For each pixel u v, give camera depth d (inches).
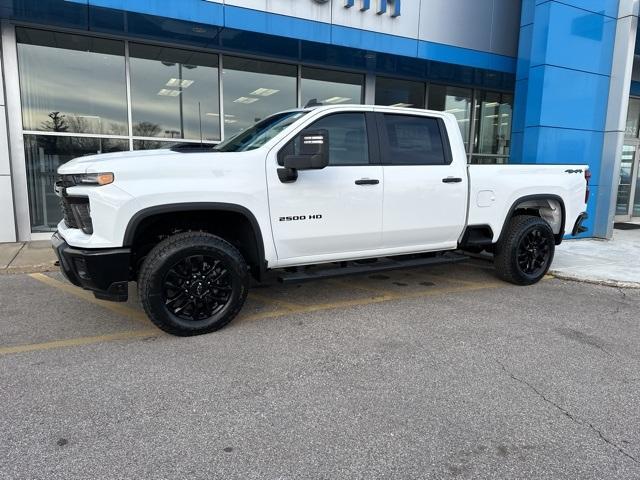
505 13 436.1
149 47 366.0
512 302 221.8
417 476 98.5
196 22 317.4
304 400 128.3
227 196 167.3
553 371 148.5
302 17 351.3
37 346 162.7
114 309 202.5
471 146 520.1
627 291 248.5
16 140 335.0
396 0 381.1
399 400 129.0
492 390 135.4
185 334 169.9
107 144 365.1
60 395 129.1
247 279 177.9
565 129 384.2
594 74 389.1
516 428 116.6
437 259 223.5
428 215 211.2
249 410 122.9
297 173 179.0
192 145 208.8
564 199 256.4
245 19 331.9
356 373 144.8
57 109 347.9
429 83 481.4
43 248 317.4
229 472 98.9
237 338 171.3
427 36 403.5
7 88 327.3
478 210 226.1
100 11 296.7
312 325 186.2
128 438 110.1
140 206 155.9
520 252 247.3
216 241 170.2
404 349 163.8
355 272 197.8
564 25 368.5
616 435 114.5
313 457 104.1
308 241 186.5
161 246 162.6
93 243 154.2
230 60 392.5
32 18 312.2
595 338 177.9
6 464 100.3
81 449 105.7
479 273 279.4
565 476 99.3
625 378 144.6
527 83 386.3
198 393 131.1
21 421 116.3
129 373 142.6
